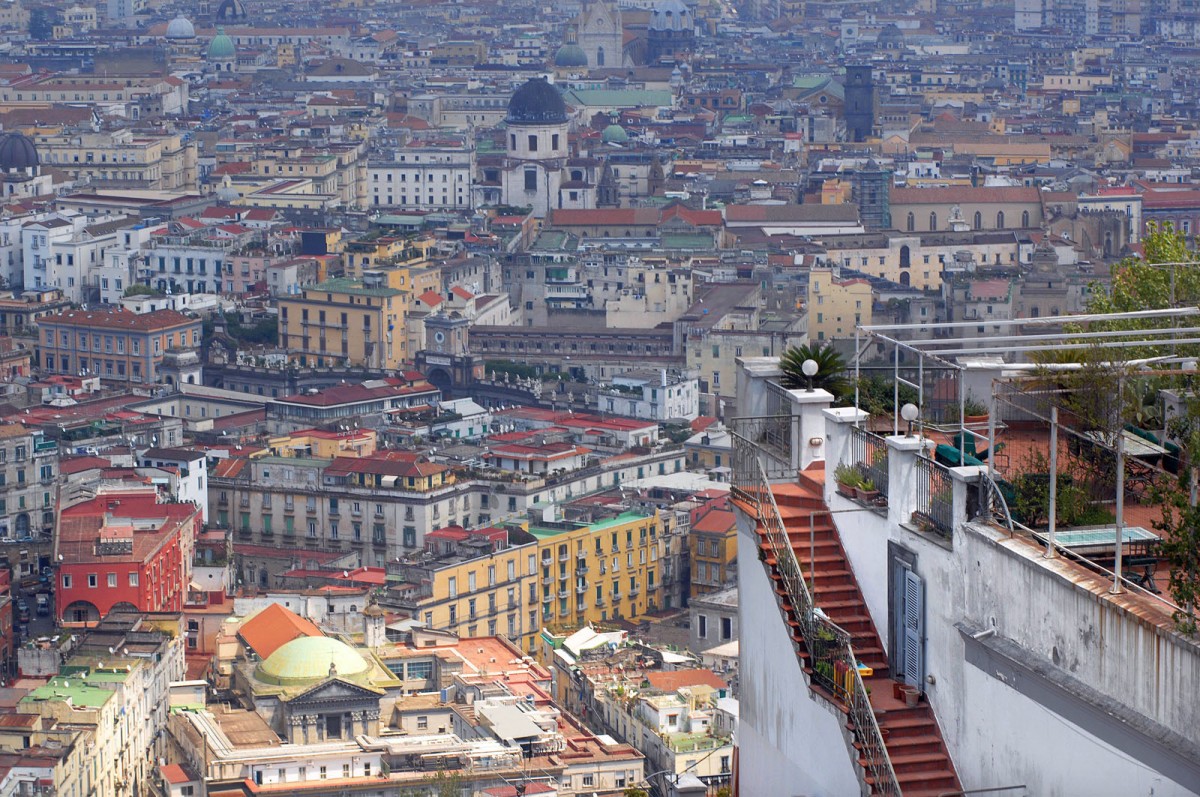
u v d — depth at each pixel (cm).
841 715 10338
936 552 10125
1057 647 9231
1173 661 8600
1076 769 9131
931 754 10081
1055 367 11369
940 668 10125
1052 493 9675
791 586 10756
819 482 11394
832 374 12150
